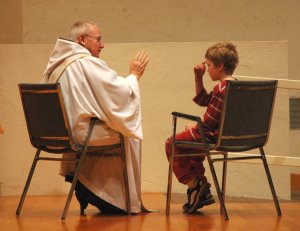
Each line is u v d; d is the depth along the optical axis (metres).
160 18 11.37
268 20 11.41
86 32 6.79
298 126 8.35
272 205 7.39
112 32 11.31
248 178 8.45
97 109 6.34
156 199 8.03
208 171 8.56
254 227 5.62
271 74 8.44
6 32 10.43
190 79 8.60
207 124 6.34
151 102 8.65
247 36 11.43
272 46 8.43
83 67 6.43
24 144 8.61
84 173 6.65
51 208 7.18
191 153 6.55
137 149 6.70
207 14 11.39
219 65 6.51
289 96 8.34
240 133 6.11
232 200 8.03
